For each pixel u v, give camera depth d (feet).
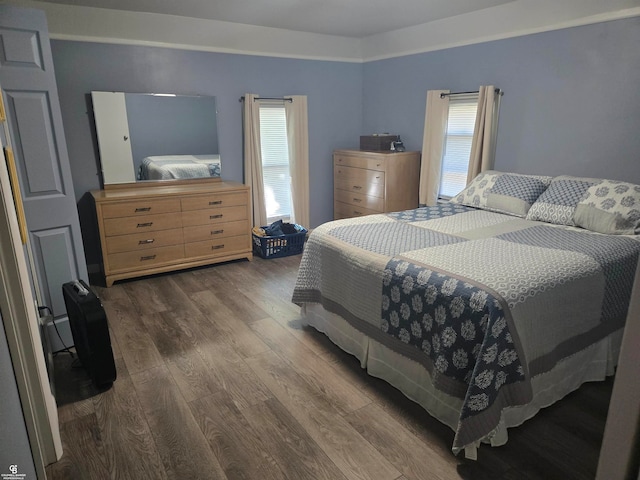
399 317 7.28
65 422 6.82
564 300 6.65
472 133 14.28
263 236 14.98
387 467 5.90
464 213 11.33
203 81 14.58
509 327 5.92
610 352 7.79
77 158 13.09
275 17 13.62
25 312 5.32
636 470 1.56
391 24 14.82
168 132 14.12
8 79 7.40
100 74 12.89
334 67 17.34
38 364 5.58
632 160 10.55
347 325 8.69
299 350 9.00
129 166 13.66
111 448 6.27
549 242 8.37
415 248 8.07
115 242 12.32
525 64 12.34
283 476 5.76
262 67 15.64
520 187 11.37
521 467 5.86
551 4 11.43
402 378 7.43
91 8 12.26
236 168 15.90
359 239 8.81
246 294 11.95
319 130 17.63
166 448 6.26
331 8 12.61
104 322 7.39
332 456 6.10
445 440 6.40
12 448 3.88
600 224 9.20
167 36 13.57
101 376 7.54
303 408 7.14
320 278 9.34
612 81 10.61
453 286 6.40
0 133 6.51
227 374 8.13
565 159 11.87
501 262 7.10
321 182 18.26
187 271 13.80
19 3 11.42
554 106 11.87
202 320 10.36
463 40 13.83
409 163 15.74
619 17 10.23
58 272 8.59
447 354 6.32
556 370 6.90
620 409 1.58
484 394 5.76
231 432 6.59
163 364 8.46
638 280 1.45
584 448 6.18
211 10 12.68
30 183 7.93
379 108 17.63
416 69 15.67
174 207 12.97
